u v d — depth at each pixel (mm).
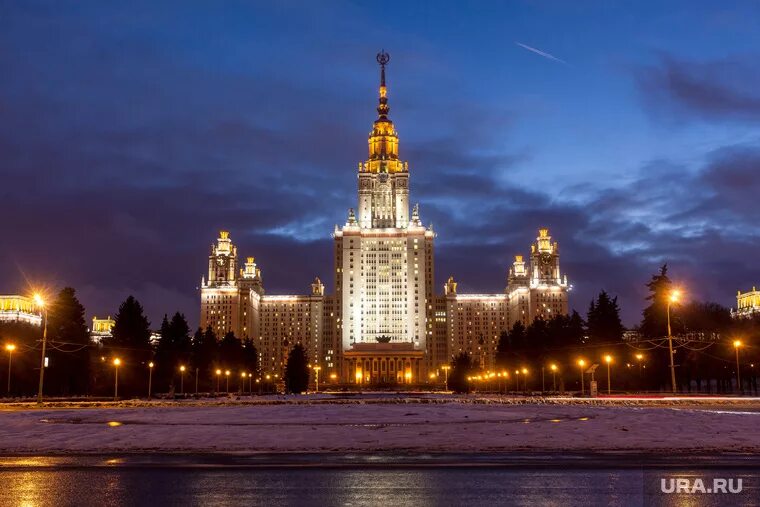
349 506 19094
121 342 140500
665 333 139375
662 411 54406
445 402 95812
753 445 30938
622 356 147625
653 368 142250
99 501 19812
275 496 20469
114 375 137125
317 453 29875
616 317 154750
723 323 159250
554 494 20516
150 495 20641
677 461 26703
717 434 34969
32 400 104375
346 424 44938
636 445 31141
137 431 38781
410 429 40031
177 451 30703
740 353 137500
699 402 81562
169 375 154375
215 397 144750
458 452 29953
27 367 128375
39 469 25562
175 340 157250
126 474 24359
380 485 22078
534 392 172000
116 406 83500
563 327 172250
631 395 117500
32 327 154500
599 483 22188
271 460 27672
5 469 25609
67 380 137125
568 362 158500
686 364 139750
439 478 23266
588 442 32438
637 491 20922
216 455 29328
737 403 78812
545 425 41375
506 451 30125
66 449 31219
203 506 19172
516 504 19219
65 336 133625
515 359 198000
